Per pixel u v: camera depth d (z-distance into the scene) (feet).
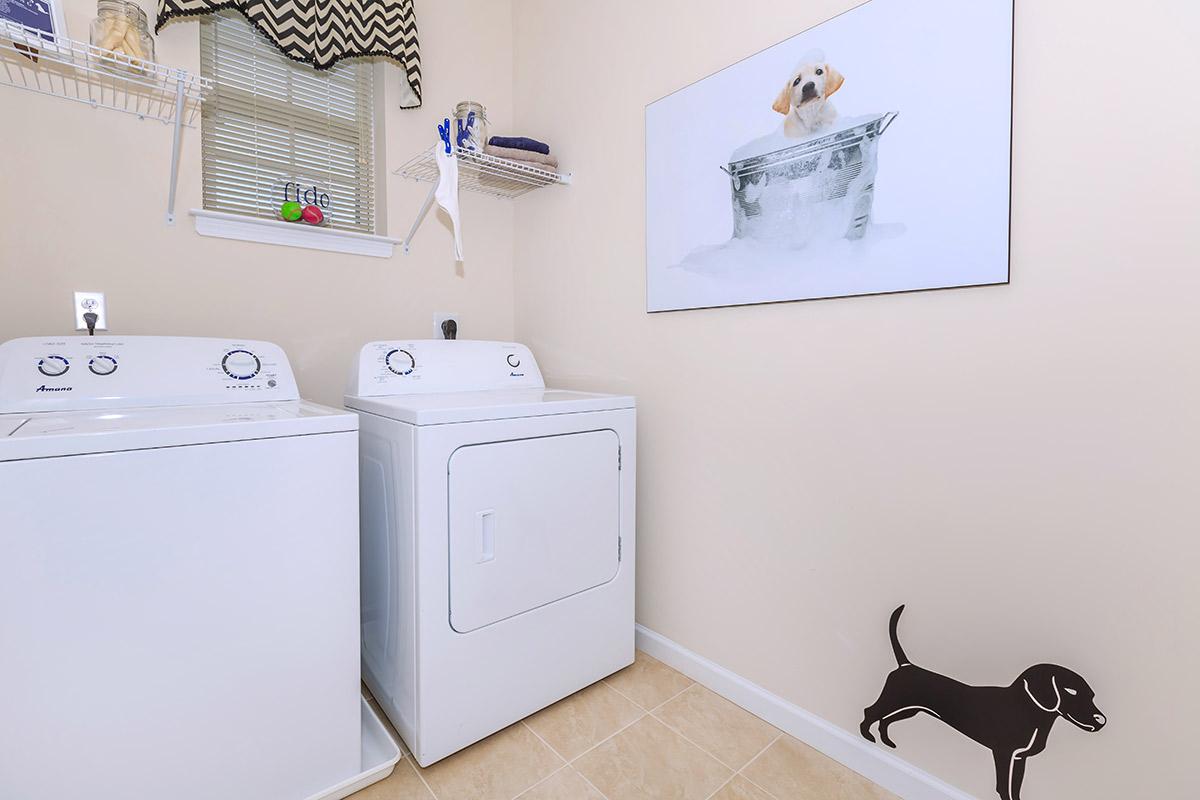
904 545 4.24
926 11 3.89
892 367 4.24
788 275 4.79
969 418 3.87
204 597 3.58
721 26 5.19
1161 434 3.16
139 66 4.43
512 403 4.99
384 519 4.93
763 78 4.86
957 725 3.91
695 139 5.44
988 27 3.62
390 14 6.34
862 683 4.55
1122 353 3.26
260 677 3.83
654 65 5.82
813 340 4.70
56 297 4.95
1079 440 3.43
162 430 3.40
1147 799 3.29
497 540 4.81
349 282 6.57
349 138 6.88
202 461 3.54
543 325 7.48
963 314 3.86
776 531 5.07
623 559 5.83
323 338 6.42
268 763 3.90
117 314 5.23
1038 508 3.60
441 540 4.49
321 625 4.07
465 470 4.59
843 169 4.38
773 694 5.18
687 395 5.73
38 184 4.85
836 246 4.46
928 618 4.13
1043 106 3.46
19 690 3.06
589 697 5.56
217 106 5.93
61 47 4.21
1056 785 3.61
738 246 5.15
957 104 3.77
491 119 7.59
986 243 3.70
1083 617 3.47
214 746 3.67
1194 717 3.13
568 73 6.87
